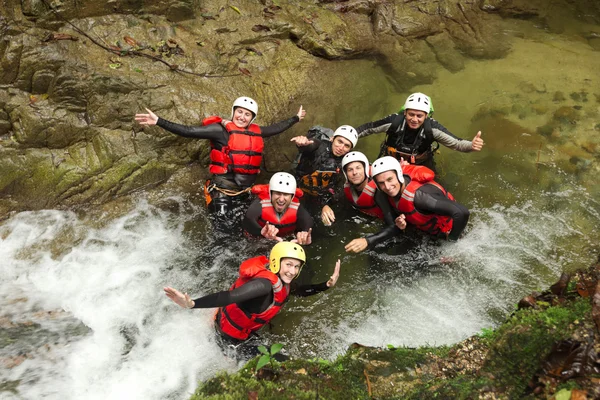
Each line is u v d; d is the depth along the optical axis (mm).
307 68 7355
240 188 5902
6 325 4629
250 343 4676
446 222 5480
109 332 4750
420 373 3990
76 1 6211
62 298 5004
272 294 4422
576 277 4363
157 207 6035
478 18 8797
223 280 5320
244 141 5773
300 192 5395
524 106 7398
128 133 6188
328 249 5648
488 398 3602
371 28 8148
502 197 6207
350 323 4953
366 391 3875
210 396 3852
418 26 8312
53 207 5844
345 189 5871
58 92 5965
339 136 5824
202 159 6426
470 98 7547
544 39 8594
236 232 5715
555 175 6438
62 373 4336
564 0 9359
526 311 4172
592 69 8000
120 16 6578
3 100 5820
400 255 5582
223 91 6652
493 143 6879
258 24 7379
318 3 8047
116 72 6184
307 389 3885
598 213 5969
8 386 4133
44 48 5914
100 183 5977
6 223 5625
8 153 5777
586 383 3398
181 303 4086
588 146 6773
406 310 5055
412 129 6035
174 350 4648
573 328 3748
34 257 5371
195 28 7000
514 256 5531
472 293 5188
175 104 6324
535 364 3674
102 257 5445
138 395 4273
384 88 7645
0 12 5797
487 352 4039
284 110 6891
